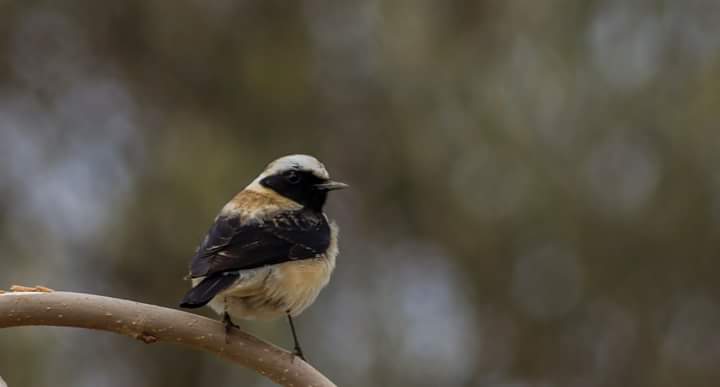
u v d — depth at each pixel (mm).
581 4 16078
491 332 16797
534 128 15680
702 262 15852
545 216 15555
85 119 17422
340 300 16922
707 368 16781
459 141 15930
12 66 17875
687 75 15820
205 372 16812
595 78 15820
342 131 17078
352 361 16328
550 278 16156
